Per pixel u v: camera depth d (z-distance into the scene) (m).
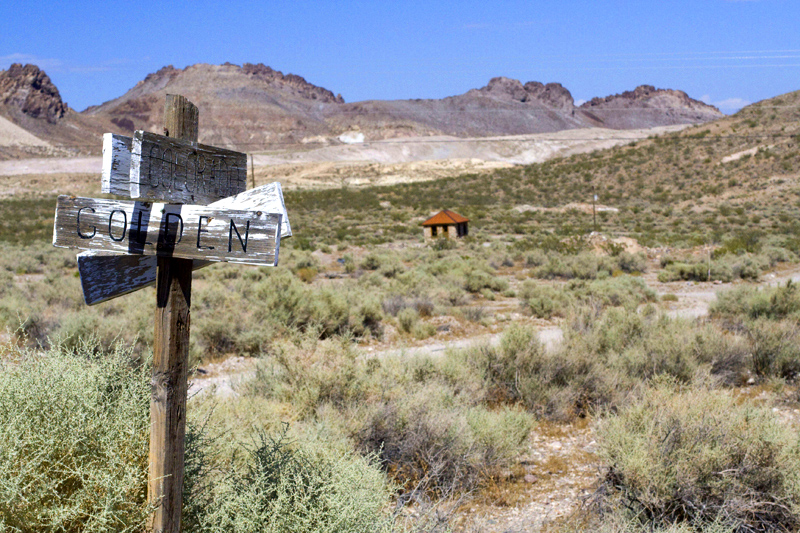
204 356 12.25
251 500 3.44
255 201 3.12
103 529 2.71
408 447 6.25
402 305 18.94
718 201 98.06
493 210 99.69
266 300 15.23
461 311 19.47
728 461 5.22
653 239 54.31
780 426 5.68
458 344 14.71
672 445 5.45
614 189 115.88
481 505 5.77
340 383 7.16
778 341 11.02
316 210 103.06
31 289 19.88
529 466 6.96
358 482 3.81
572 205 104.94
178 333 3.05
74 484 2.98
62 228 3.02
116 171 2.76
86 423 3.06
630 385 9.28
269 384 7.77
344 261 38.69
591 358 9.74
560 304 19.47
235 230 2.97
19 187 171.38
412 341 15.21
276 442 4.23
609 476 5.79
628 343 11.64
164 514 2.99
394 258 36.59
